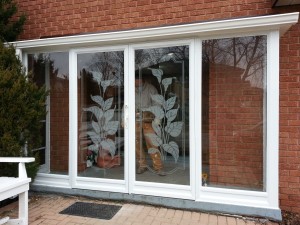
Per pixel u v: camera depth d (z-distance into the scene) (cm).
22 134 394
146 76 398
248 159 370
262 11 386
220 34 362
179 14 420
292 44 373
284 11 377
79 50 425
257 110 364
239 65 369
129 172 400
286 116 375
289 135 374
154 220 341
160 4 428
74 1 468
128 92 403
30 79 415
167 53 388
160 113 393
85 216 352
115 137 415
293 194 374
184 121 381
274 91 338
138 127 404
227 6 400
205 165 378
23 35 495
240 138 373
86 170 428
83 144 432
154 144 396
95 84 425
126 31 379
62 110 451
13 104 374
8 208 385
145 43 392
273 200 341
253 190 358
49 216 352
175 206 375
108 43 407
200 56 371
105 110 421
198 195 371
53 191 435
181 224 330
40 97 408
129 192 399
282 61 377
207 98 378
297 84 371
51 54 449
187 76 379
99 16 455
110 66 417
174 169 386
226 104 377
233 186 371
